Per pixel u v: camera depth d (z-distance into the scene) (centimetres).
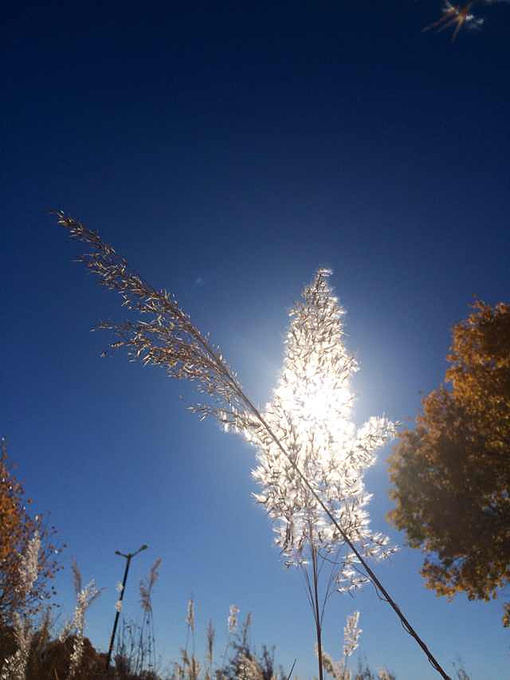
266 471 258
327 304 288
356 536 244
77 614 248
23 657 218
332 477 257
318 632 229
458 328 1619
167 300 236
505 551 1384
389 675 250
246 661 260
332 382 271
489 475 1416
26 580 233
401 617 179
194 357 237
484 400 1497
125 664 335
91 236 232
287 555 244
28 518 1298
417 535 1505
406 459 1578
